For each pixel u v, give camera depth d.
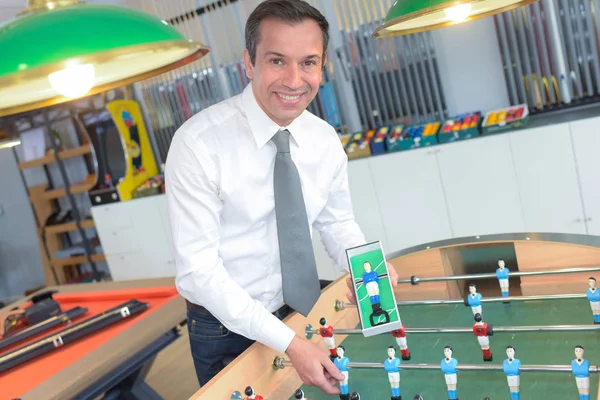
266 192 1.56
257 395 1.31
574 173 3.15
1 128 5.32
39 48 0.97
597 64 3.29
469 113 3.66
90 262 5.49
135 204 4.86
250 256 1.61
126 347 1.86
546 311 1.55
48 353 2.02
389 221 3.77
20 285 6.57
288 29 1.30
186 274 1.46
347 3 3.81
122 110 4.79
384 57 3.83
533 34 3.42
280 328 1.39
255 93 1.49
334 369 1.32
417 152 3.54
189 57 1.36
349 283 1.68
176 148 1.47
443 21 1.70
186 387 3.06
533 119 3.48
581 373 1.09
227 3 4.21
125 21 1.04
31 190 5.80
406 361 1.44
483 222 3.48
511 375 1.16
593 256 1.57
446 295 1.78
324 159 1.69
